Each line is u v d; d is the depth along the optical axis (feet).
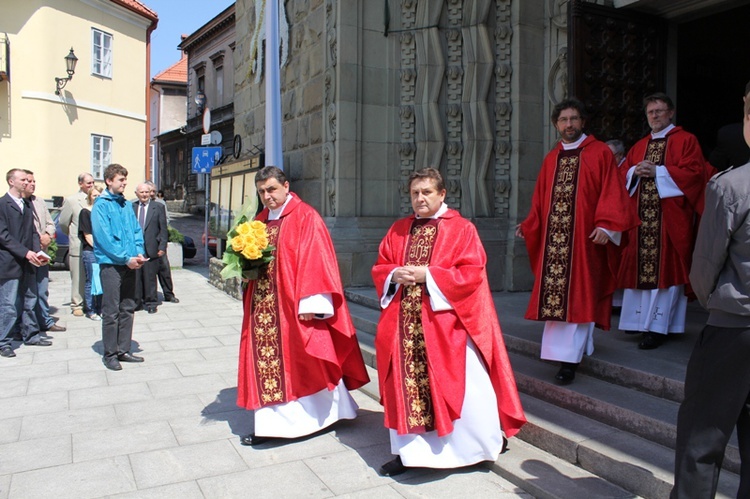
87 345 21.88
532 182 25.67
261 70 39.19
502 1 25.71
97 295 26.71
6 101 57.31
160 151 128.47
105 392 16.78
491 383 11.93
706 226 8.03
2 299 20.16
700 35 26.55
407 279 11.58
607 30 20.57
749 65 28.09
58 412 15.19
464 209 25.95
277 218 13.80
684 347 15.65
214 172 39.63
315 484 11.51
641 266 15.83
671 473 10.27
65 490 11.15
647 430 11.74
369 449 13.17
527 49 25.35
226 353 21.13
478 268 11.62
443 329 11.45
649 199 15.87
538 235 14.57
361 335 21.13
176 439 13.62
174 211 113.39
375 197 26.96
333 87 26.61
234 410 15.57
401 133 26.89
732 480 10.01
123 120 68.64
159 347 21.89
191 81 110.52
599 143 13.94
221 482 11.56
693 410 8.11
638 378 13.42
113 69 66.90
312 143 30.01
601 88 20.51
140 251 20.18
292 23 32.94
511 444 12.82
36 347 21.49
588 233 13.57
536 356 16.30
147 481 11.57
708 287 8.01
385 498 10.97
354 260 26.22
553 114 14.46
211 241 49.57
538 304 14.01
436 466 11.63
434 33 26.00
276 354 13.39
